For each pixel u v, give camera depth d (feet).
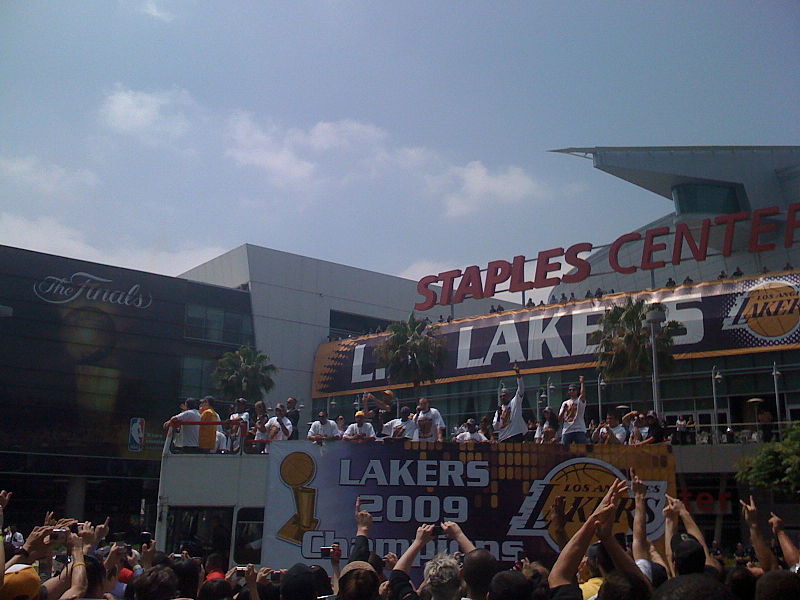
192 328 217.15
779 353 161.79
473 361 200.95
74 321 195.93
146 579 19.20
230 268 241.96
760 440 130.31
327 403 233.76
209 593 21.43
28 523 182.50
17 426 182.60
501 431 68.64
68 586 20.35
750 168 223.30
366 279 259.80
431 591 19.11
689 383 172.86
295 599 18.99
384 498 54.08
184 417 62.28
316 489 54.85
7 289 187.42
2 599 17.02
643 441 62.49
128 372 202.18
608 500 17.60
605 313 168.25
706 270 216.54
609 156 221.46
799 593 14.34
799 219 200.54
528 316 195.83
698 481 139.54
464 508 53.26
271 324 233.96
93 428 193.36
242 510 57.62
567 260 205.87
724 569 24.80
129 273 208.13
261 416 71.20
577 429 65.00
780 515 136.26
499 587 17.03
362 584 18.08
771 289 163.02
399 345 197.06
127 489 197.98
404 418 69.10
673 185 226.58
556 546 52.34
